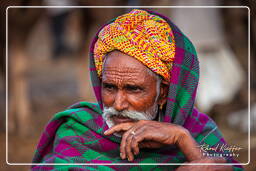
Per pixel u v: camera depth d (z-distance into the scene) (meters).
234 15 10.88
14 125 9.95
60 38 23.27
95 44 3.37
